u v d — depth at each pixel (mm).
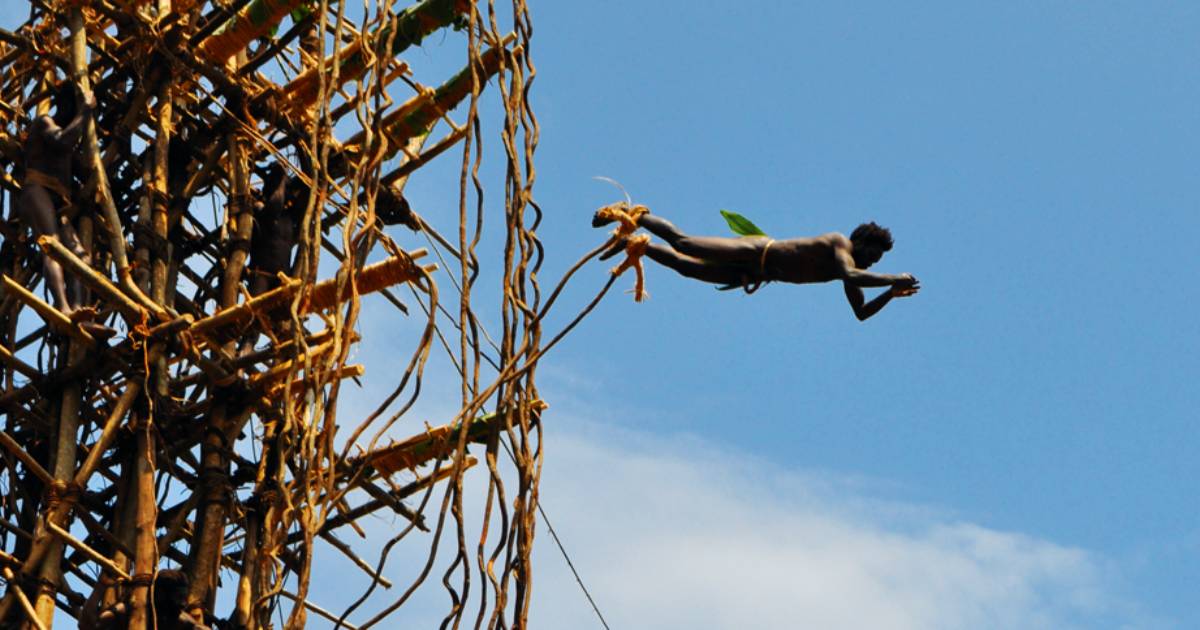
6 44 37531
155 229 32375
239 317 30203
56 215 30531
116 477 32719
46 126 30625
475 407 25844
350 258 26375
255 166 35094
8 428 32938
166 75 33625
